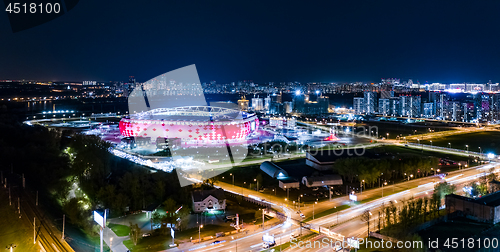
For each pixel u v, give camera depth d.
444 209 165.12
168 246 133.38
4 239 126.81
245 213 169.12
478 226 141.88
